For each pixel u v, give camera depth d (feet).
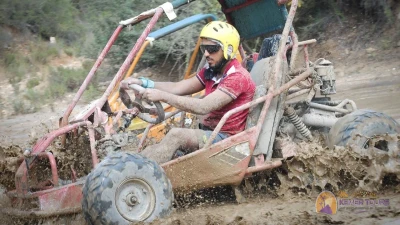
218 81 18.06
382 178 17.79
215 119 17.99
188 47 44.50
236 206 17.76
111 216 14.76
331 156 17.78
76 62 51.62
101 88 45.42
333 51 47.96
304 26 51.57
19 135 35.06
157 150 17.10
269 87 17.76
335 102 21.81
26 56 52.44
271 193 18.81
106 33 49.16
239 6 21.53
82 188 15.38
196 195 18.58
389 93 35.47
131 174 15.17
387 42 47.01
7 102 44.73
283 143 18.20
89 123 17.07
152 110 17.39
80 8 58.03
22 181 16.52
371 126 18.39
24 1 56.90
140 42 18.11
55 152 18.33
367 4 50.08
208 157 16.96
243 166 17.26
